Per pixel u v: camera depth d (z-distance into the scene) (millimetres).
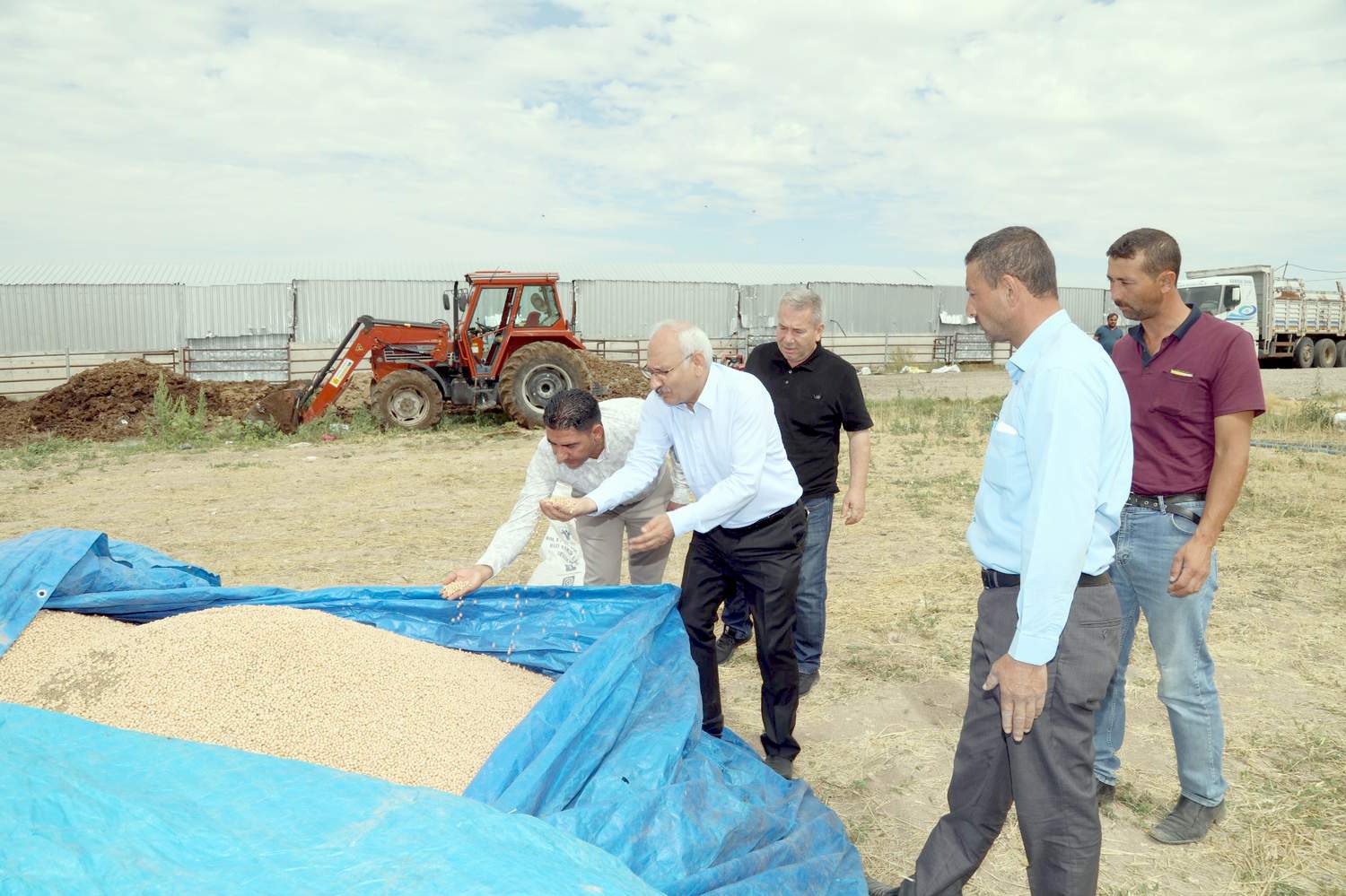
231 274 24516
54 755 1733
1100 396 2057
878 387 22156
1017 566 2227
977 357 30453
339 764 2383
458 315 13867
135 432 14250
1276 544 6473
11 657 2844
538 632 3293
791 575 3270
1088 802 2182
